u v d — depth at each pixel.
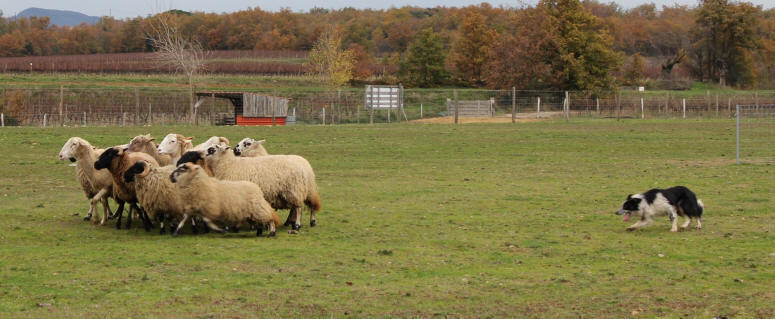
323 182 20.94
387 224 14.29
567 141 33.44
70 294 8.91
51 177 21.64
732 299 8.85
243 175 13.52
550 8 70.12
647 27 131.88
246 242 12.31
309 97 69.69
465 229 13.77
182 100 66.44
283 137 34.28
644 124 43.47
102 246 11.88
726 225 14.05
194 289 9.22
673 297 8.98
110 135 33.59
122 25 168.12
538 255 11.49
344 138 34.34
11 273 9.89
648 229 13.77
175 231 12.79
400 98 49.75
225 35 147.00
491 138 34.69
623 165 25.17
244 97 49.25
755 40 97.06
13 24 164.75
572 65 65.06
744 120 46.97
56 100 63.91
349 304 8.70
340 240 12.65
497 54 72.06
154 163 14.39
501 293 9.21
